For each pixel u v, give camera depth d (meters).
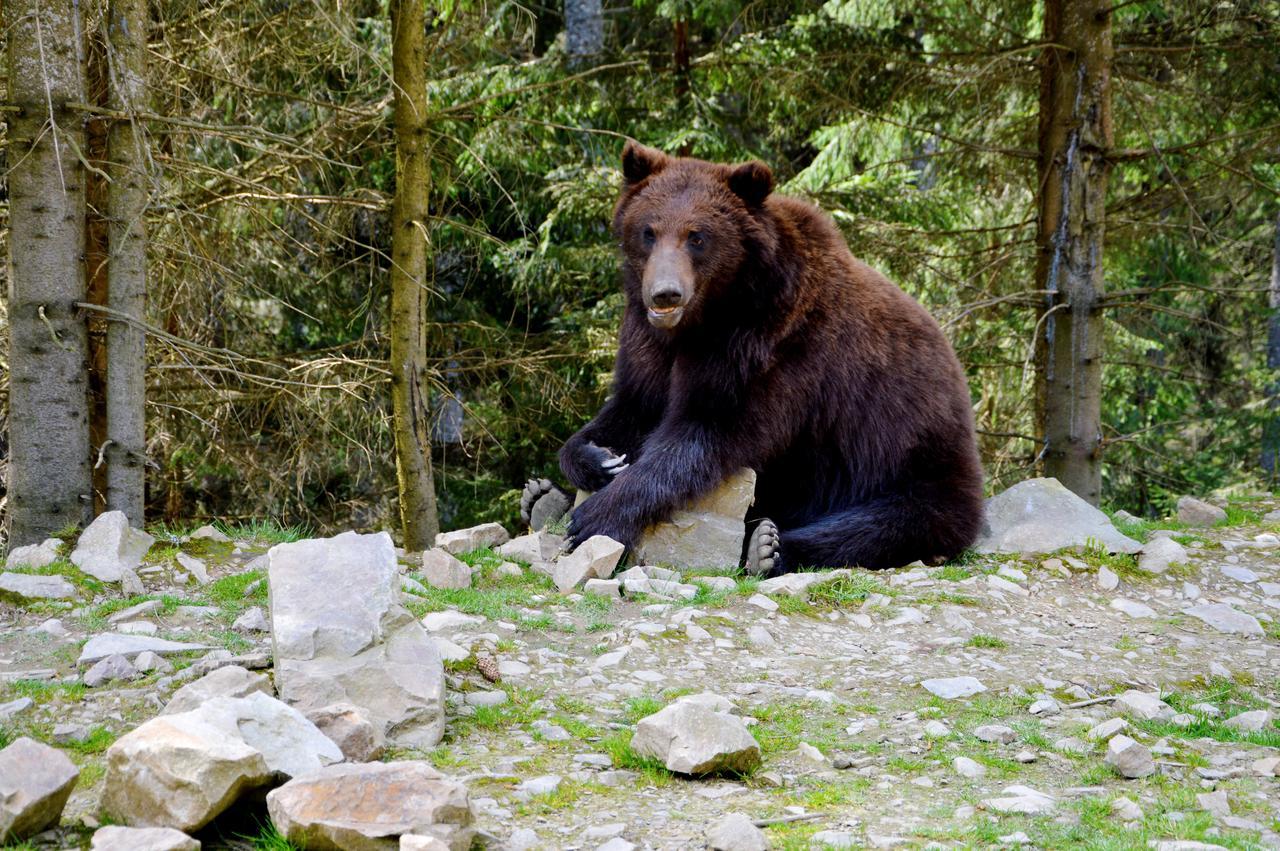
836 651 6.08
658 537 7.54
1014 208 14.95
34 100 7.05
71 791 3.59
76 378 7.24
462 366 12.67
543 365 12.18
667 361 8.03
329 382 9.68
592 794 4.05
